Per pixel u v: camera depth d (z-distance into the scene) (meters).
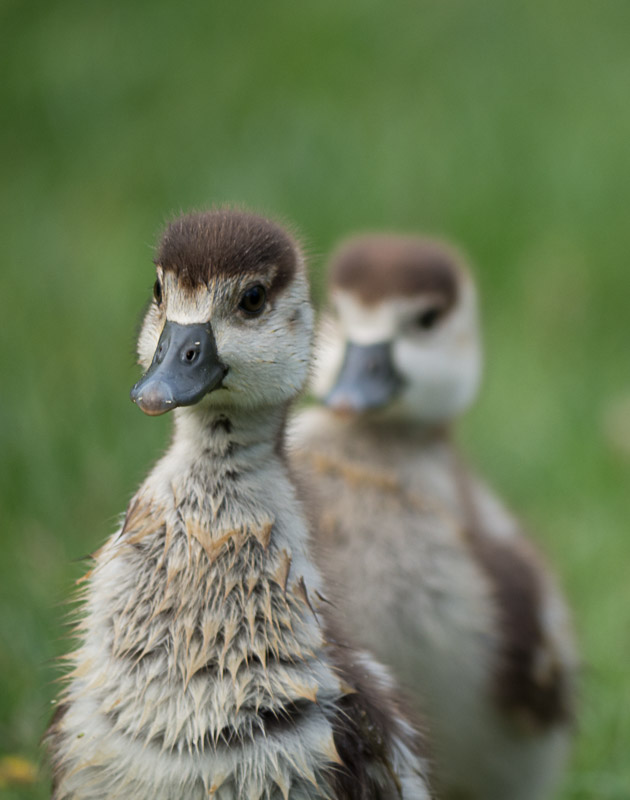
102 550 7.19
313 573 7.12
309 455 10.42
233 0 25.55
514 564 10.51
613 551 13.16
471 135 20.66
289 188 19.52
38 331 15.62
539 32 24.39
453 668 9.88
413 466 10.60
